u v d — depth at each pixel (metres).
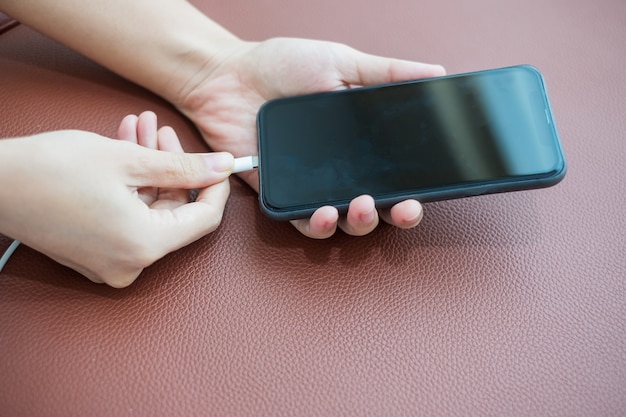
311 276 0.45
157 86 0.53
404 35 0.55
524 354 0.41
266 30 0.57
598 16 0.55
